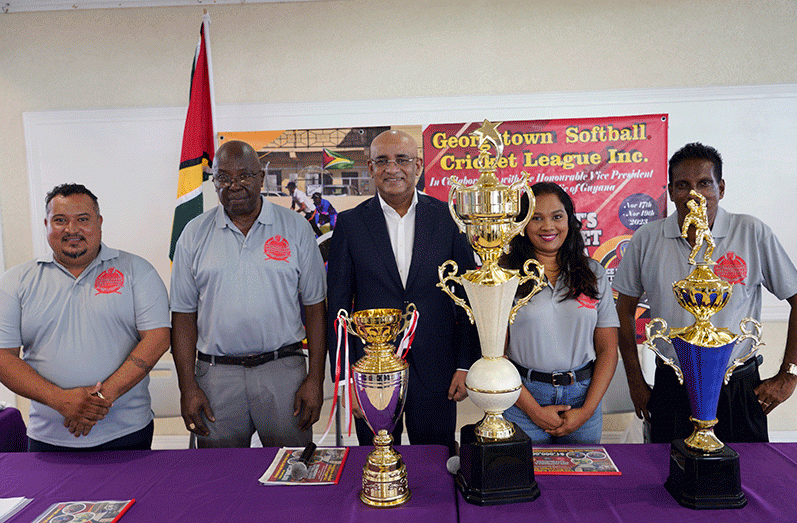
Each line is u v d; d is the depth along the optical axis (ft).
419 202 6.64
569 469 4.33
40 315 5.55
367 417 3.98
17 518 3.80
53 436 5.50
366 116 9.40
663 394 5.84
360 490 4.08
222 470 4.48
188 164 8.32
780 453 4.47
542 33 9.21
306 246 6.52
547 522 3.56
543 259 5.82
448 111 9.34
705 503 3.67
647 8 9.10
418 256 6.35
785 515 3.57
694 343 3.75
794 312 6.00
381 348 4.01
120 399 5.64
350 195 9.51
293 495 4.02
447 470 4.41
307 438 6.52
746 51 9.08
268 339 6.30
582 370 5.76
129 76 9.57
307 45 9.39
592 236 9.41
